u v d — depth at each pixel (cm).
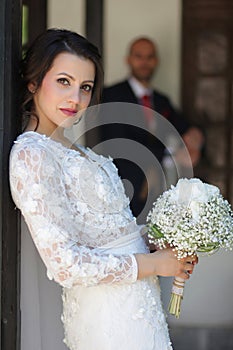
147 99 759
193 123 804
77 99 312
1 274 306
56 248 290
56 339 338
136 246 319
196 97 821
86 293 311
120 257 302
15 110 311
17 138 307
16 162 294
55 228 291
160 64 820
